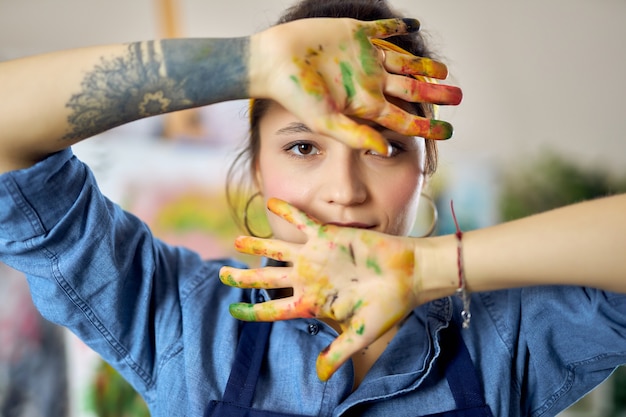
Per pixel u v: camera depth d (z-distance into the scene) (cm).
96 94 74
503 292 97
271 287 77
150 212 206
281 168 86
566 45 247
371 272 75
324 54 75
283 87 73
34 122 74
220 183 212
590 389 91
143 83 74
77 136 76
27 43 217
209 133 214
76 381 192
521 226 76
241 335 93
